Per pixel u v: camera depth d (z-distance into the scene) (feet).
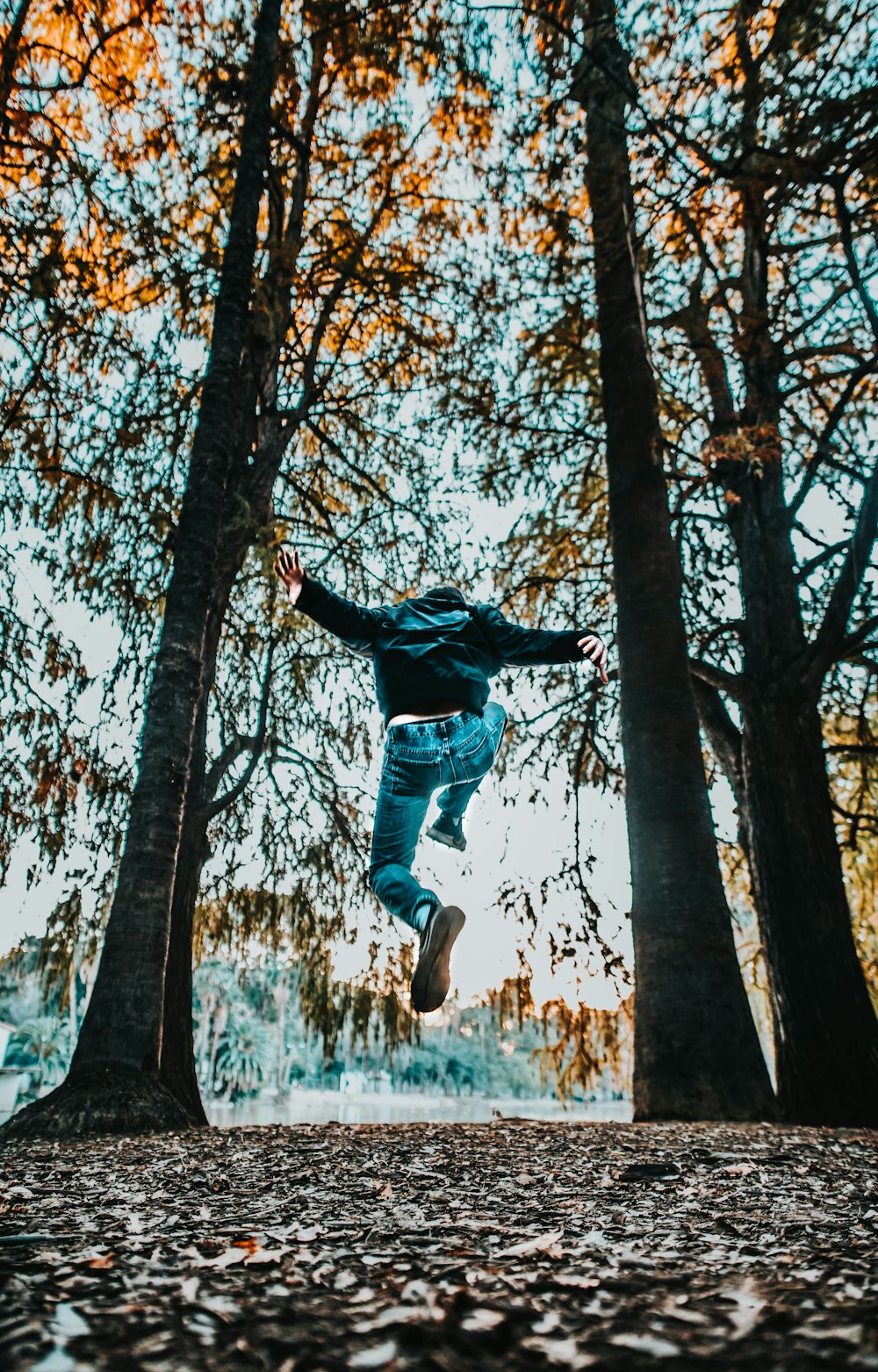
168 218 33.50
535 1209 8.05
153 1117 17.42
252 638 38.32
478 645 11.84
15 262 30.25
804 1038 27.89
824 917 29.25
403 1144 14.02
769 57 22.58
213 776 31.60
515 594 41.98
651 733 27.76
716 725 35.73
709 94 24.18
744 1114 22.26
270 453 32.86
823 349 32.71
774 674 33.35
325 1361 3.74
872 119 21.86
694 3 23.61
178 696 21.79
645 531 30.81
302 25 33.01
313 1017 36.73
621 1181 10.11
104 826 30.63
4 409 31.73
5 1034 118.32
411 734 11.07
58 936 30.40
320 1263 5.57
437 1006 10.16
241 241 26.32
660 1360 3.77
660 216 27.22
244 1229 6.86
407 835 10.99
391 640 11.77
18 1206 8.16
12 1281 4.86
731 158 23.91
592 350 38.45
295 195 35.86
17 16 30.91
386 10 28.84
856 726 40.37
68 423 32.55
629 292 34.47
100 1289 4.78
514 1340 4.04
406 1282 5.08
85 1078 17.87
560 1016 34.24
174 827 20.95
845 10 21.04
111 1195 9.02
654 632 29.17
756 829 31.60
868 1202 8.73
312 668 38.96
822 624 32.68
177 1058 25.54
